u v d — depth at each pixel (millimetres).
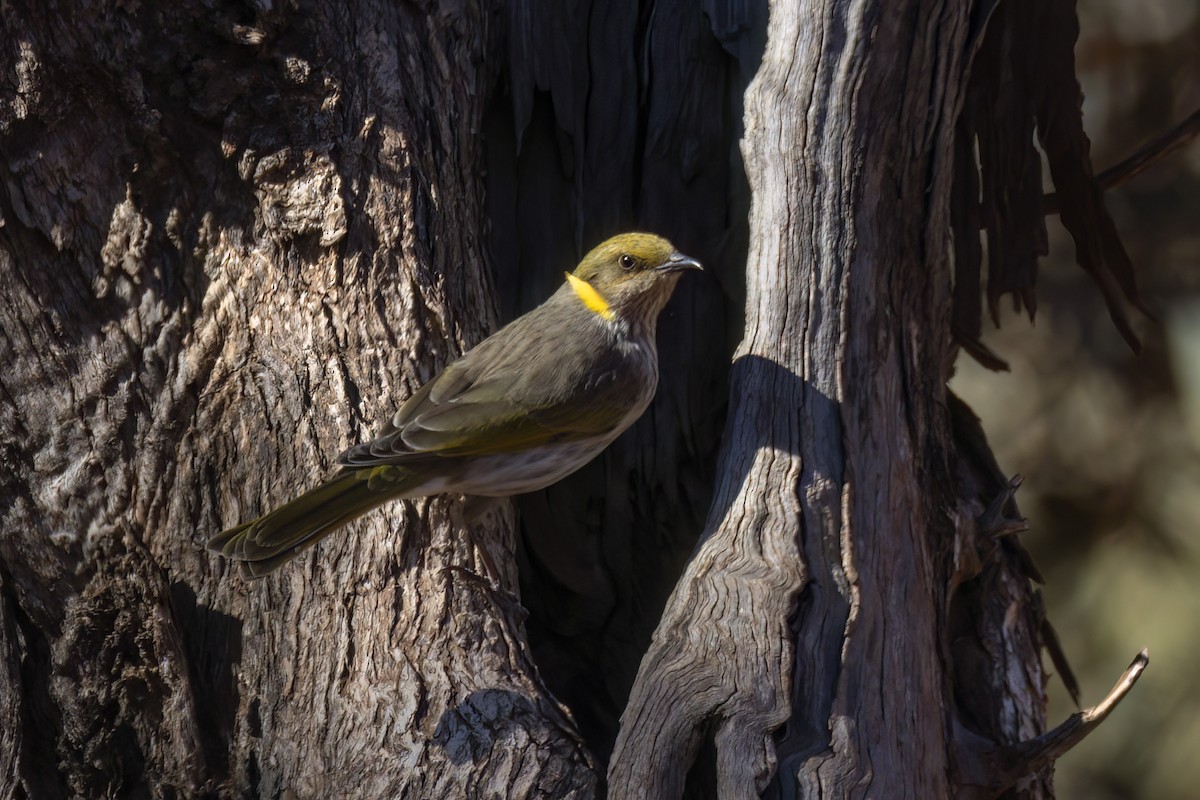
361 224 9539
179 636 8977
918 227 10211
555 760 8023
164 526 9219
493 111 11000
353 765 8039
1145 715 16359
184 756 8719
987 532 10711
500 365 9633
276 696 8625
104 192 9383
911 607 9070
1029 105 12047
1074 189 12508
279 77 9578
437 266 9711
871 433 9430
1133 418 17188
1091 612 16578
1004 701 10875
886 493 9320
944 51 9938
